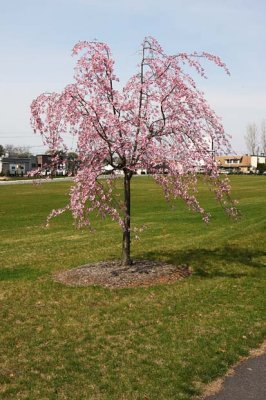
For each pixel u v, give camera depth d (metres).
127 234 11.01
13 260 13.05
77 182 9.60
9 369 6.10
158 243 14.97
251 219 19.77
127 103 9.50
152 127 9.84
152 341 6.94
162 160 9.75
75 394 5.45
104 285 9.72
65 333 7.30
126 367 6.11
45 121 9.80
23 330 7.46
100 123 9.42
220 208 25.20
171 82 9.75
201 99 9.80
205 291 9.41
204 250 13.31
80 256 13.30
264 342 6.97
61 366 6.16
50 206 30.94
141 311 8.23
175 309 8.34
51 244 15.71
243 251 13.19
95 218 22.48
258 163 112.94
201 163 9.75
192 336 7.12
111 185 10.21
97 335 7.20
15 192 46.69
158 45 10.06
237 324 7.62
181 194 10.18
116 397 5.37
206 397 5.42
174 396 5.38
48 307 8.56
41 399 5.34
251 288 9.70
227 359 6.36
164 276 10.32
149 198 35.00
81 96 9.65
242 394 5.48
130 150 9.62
